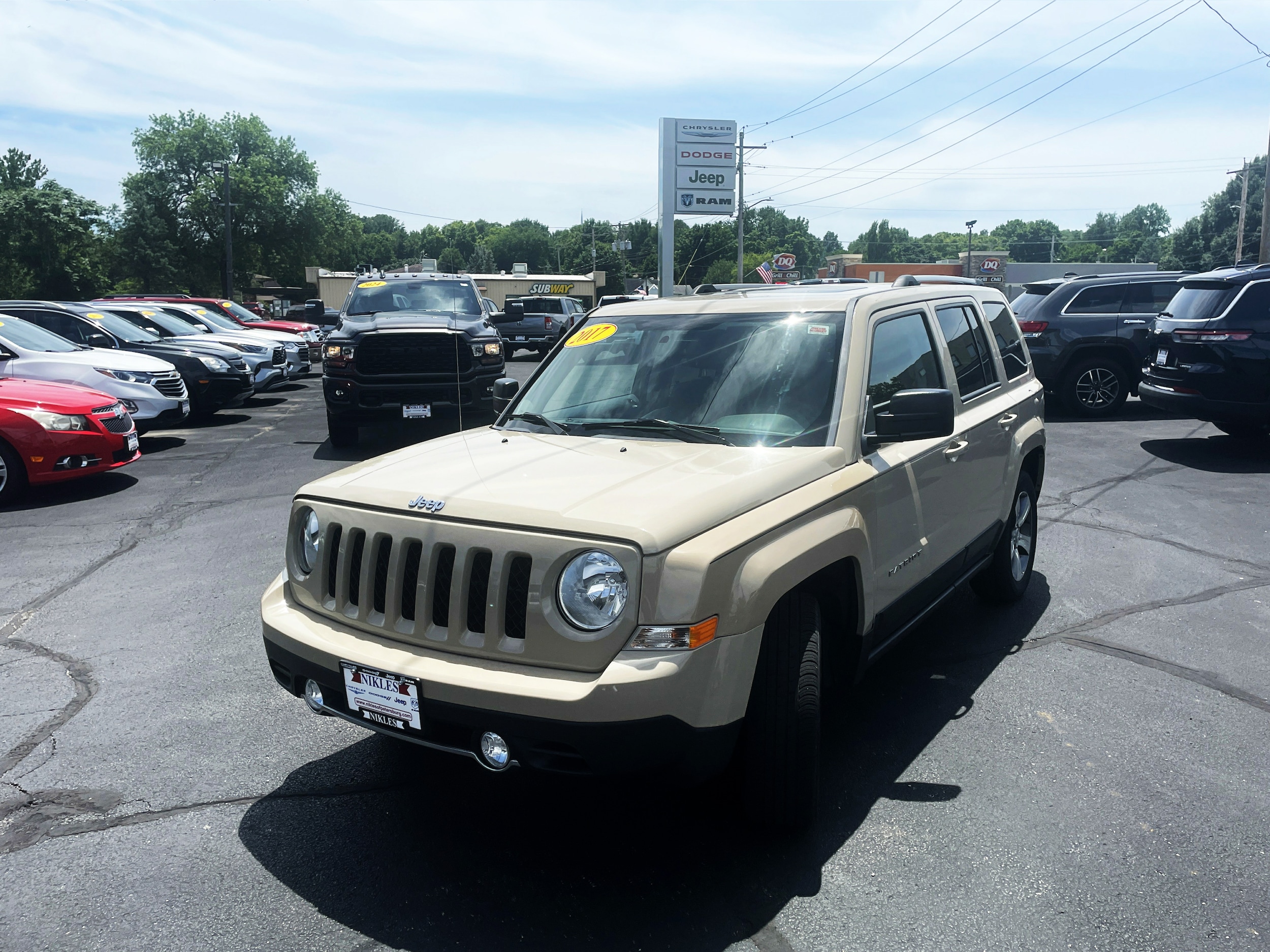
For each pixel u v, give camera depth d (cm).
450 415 1093
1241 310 932
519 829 313
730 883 281
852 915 264
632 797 333
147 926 264
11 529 745
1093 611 523
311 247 8025
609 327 414
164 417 1168
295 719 400
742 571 267
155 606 550
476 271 15512
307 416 1505
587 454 325
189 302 2386
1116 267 7206
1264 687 420
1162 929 256
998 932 256
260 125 7994
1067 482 859
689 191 3478
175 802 333
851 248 17775
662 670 248
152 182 7612
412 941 256
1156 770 346
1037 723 387
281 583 334
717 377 364
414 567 283
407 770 355
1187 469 907
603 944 254
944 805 323
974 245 17862
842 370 349
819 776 323
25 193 6631
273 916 267
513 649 262
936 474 390
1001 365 507
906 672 441
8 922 266
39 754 369
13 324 1144
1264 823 310
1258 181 7300
